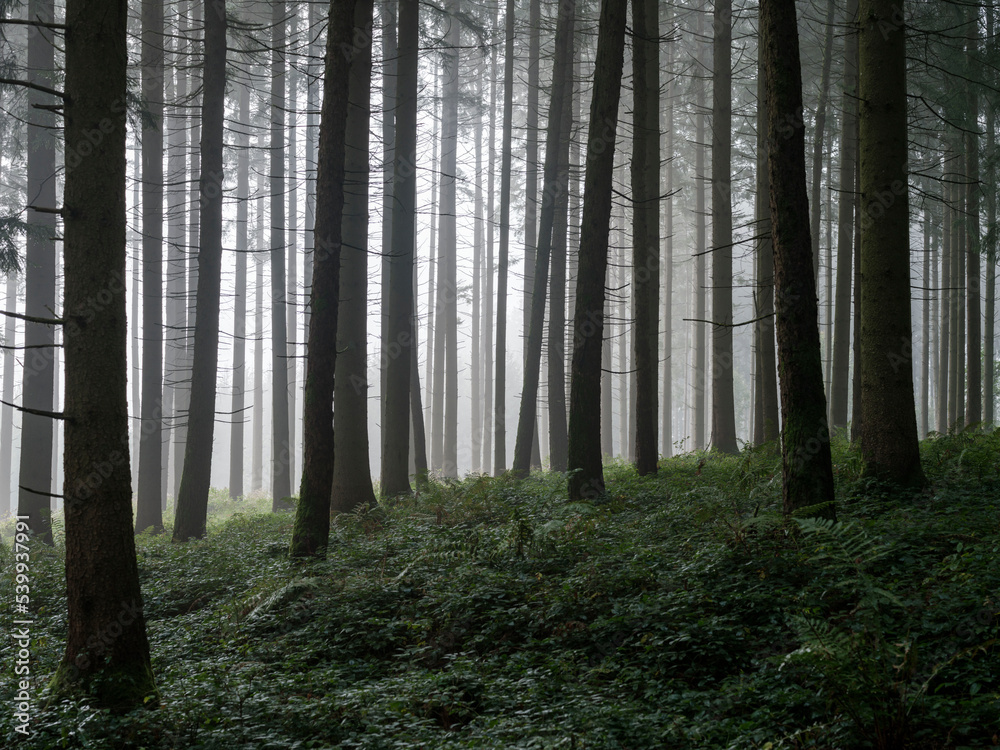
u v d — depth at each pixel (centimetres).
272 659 815
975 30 2316
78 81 680
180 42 2728
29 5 1775
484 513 1374
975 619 634
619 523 1145
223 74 1703
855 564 674
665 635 710
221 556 1229
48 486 1806
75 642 671
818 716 551
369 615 892
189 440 1650
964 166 2755
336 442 1568
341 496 1556
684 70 3306
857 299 1938
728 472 1438
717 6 2294
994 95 2139
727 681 634
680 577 825
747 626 708
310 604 935
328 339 1152
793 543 842
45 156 1850
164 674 756
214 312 1673
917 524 890
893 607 689
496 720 602
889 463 1116
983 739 498
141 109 1605
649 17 1888
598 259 1298
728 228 2267
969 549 792
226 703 659
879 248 1123
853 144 2292
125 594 679
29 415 1803
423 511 1473
